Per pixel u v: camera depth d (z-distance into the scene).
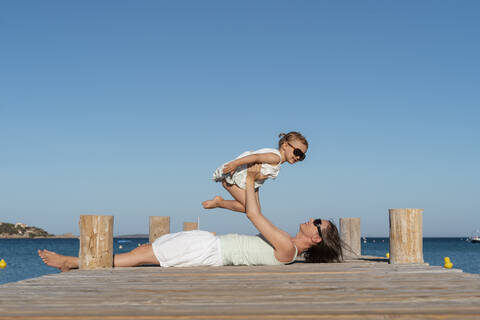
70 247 67.00
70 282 3.84
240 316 2.44
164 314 2.48
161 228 8.06
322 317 2.40
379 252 51.53
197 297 3.05
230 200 5.48
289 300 2.93
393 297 3.00
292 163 5.27
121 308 2.69
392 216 5.51
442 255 45.28
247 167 5.09
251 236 5.02
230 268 4.73
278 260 4.94
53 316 2.46
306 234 5.15
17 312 2.57
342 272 4.41
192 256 4.85
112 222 4.96
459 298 3.00
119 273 4.41
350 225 8.83
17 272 21.23
